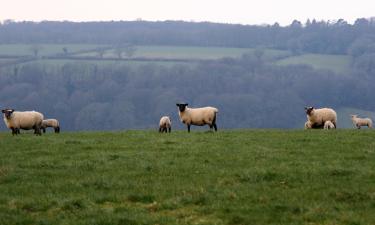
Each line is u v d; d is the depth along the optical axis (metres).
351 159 24.16
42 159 25.03
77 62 187.88
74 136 35.25
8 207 17.36
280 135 33.50
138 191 19.00
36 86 147.50
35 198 18.28
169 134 35.59
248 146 28.09
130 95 138.00
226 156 25.09
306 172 21.22
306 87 149.12
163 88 143.50
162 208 17.19
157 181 20.45
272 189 19.00
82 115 126.69
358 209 16.66
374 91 152.50
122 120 125.94
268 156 25.00
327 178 20.36
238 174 21.06
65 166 23.50
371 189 18.56
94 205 17.59
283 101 138.25
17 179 21.31
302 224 15.46
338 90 149.00
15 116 38.50
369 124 61.59
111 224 15.66
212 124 40.34
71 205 17.39
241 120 132.12
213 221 15.87
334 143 28.80
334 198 17.80
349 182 19.67
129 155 25.66
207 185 19.61
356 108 148.75
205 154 25.80
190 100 143.75
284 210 16.67
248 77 152.88
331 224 15.42
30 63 189.62
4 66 184.38
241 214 16.30
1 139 32.91
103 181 20.25
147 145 28.95
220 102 136.88
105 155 25.69
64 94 142.25
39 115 39.47
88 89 143.88
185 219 16.12
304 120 135.62
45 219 16.11
